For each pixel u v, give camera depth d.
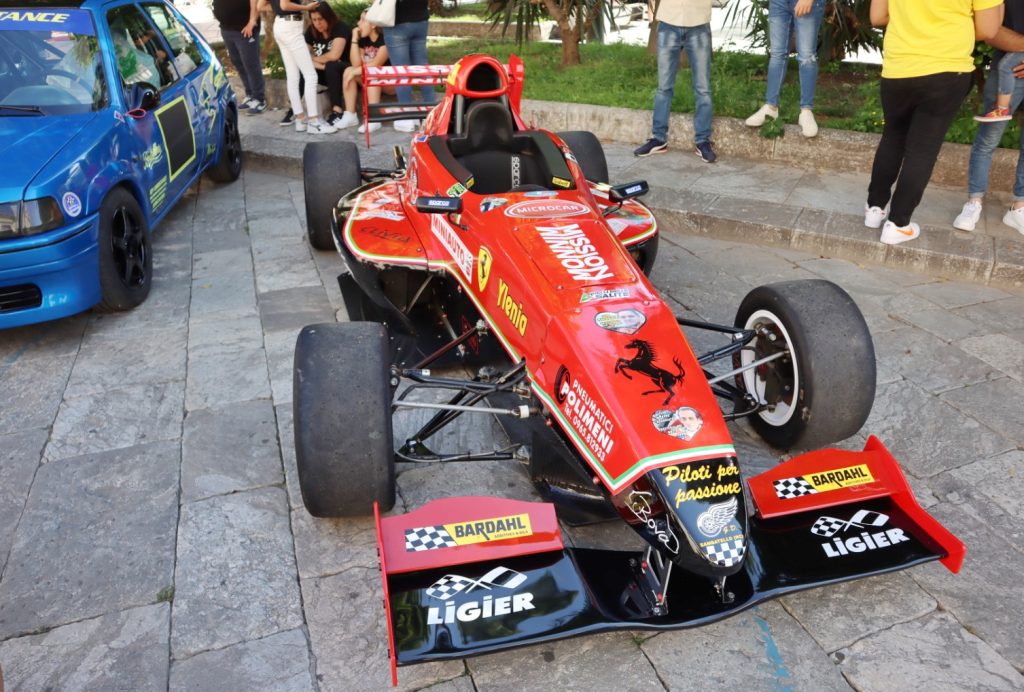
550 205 3.88
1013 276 5.37
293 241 6.39
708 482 2.67
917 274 5.68
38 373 4.55
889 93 5.44
